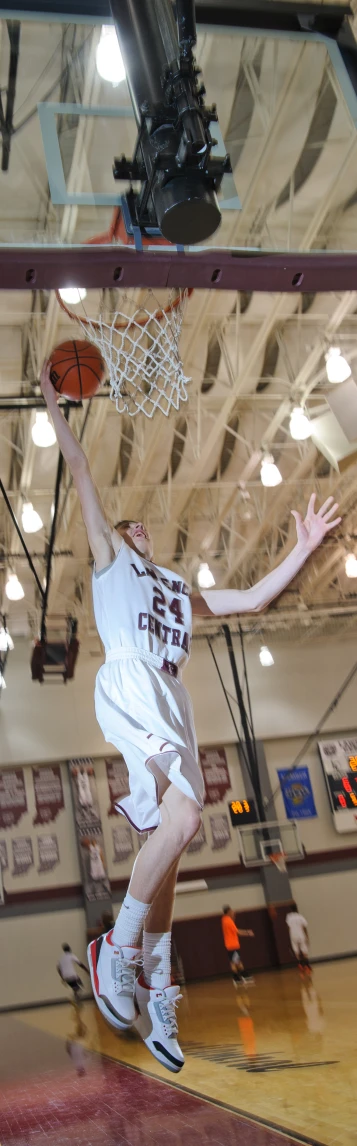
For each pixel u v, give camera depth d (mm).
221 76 4754
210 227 3826
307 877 21047
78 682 21297
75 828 20422
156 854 2018
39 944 19469
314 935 20609
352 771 22078
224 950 20203
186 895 20547
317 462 15547
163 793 2109
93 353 3625
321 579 20188
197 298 11062
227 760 21719
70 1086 7059
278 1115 4633
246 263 4355
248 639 22625
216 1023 10875
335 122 5465
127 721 2229
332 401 9312
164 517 16344
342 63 4621
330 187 7125
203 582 15852
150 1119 5051
